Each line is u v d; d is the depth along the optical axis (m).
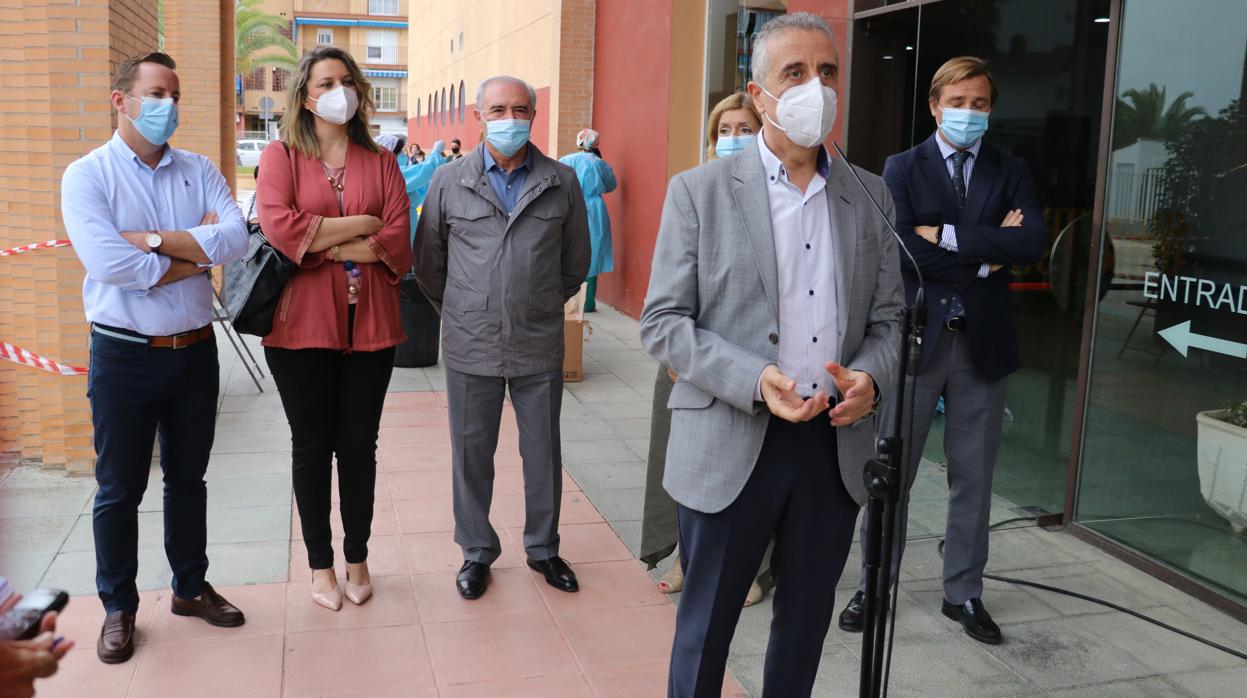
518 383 3.62
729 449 2.17
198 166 3.15
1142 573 3.88
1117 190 4.05
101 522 3.06
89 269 2.85
